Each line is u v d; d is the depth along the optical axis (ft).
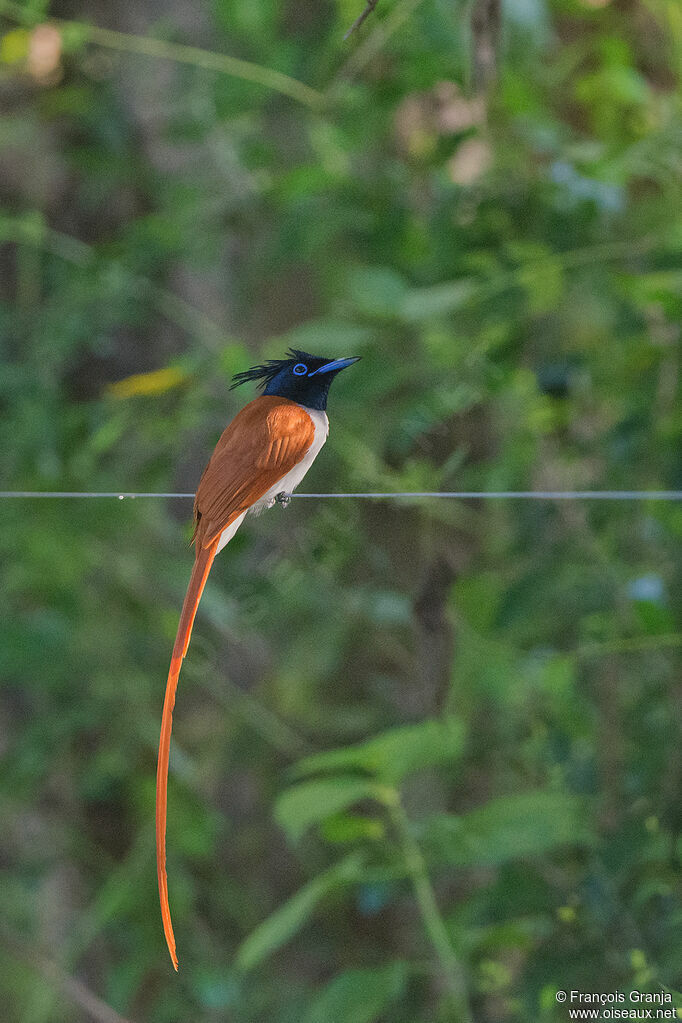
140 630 38.17
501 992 32.27
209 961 38.70
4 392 36.99
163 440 36.45
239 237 40.63
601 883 29.25
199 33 38.75
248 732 40.96
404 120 36.60
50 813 41.47
